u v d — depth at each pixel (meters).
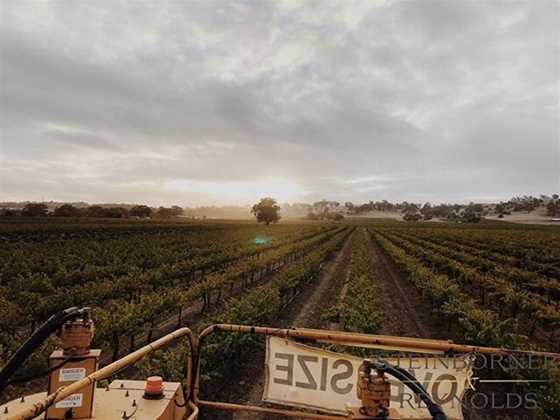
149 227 71.56
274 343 3.27
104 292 15.79
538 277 20.80
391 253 33.12
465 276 20.83
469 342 10.98
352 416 2.28
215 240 46.12
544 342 13.12
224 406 3.24
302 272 19.06
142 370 7.29
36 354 8.62
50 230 53.56
